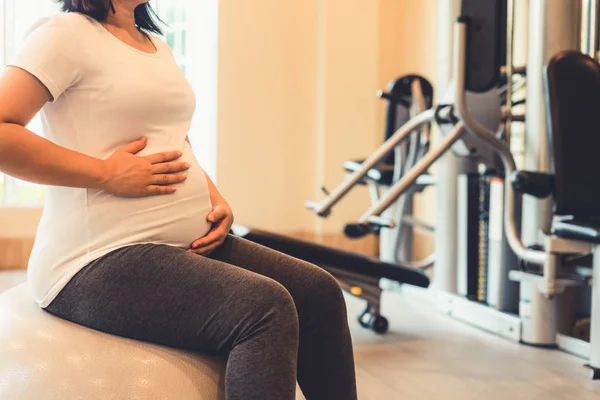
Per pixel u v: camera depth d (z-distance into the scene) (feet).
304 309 4.33
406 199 12.57
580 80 8.02
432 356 8.46
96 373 3.87
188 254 4.03
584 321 9.37
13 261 13.64
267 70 16.11
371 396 6.91
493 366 8.06
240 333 3.69
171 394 3.85
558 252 8.07
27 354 3.99
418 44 16.51
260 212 16.25
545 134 9.17
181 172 4.31
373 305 9.61
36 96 3.83
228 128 15.79
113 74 4.05
